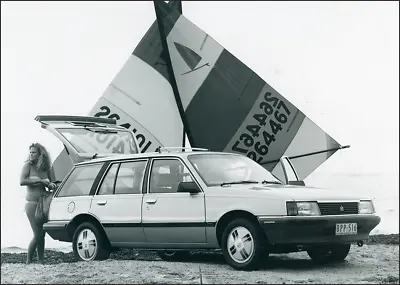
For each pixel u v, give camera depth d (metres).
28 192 10.16
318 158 16.73
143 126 16.70
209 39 16.75
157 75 16.84
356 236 8.23
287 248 8.04
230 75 16.69
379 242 11.95
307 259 9.60
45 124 12.06
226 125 16.66
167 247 8.71
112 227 9.12
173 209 8.58
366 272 8.03
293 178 11.97
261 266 8.12
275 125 16.64
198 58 16.72
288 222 7.72
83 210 9.49
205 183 8.48
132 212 8.95
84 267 8.44
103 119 12.98
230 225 8.10
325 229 7.89
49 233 9.88
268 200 7.88
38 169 10.12
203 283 7.05
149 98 16.78
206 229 8.27
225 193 8.22
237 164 9.21
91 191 9.55
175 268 8.27
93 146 12.08
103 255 9.29
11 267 8.81
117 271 8.02
